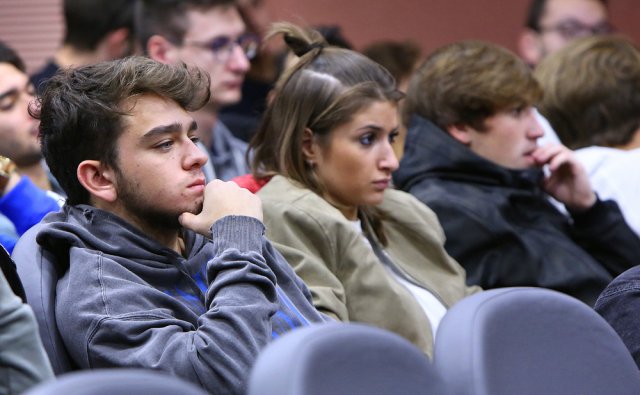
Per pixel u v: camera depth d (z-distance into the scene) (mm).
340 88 5336
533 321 3420
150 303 4117
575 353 3457
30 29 9875
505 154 6398
